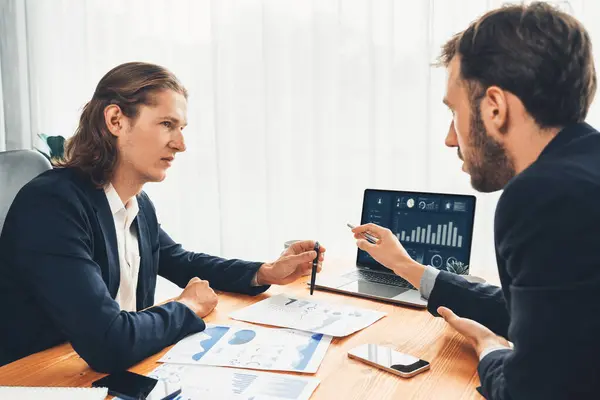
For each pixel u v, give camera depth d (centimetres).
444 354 99
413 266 120
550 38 69
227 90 237
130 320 98
